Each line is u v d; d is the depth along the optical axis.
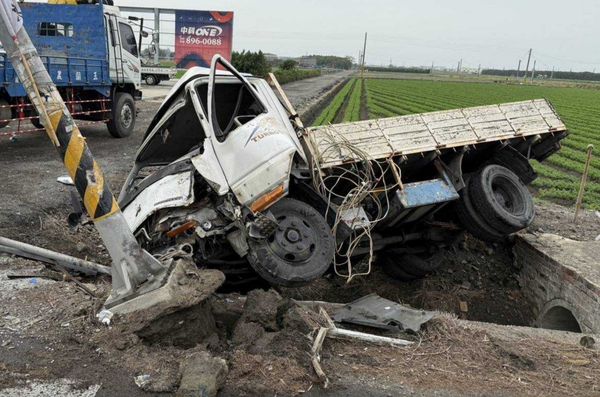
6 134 13.08
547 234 8.26
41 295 4.82
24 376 3.68
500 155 7.58
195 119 6.23
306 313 4.63
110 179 10.59
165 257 4.81
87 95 14.70
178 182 5.37
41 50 14.59
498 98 48.88
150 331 4.08
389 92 53.25
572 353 4.44
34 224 7.59
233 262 5.60
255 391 3.63
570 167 16.17
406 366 4.09
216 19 34.19
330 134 6.47
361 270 8.09
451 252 8.42
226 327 4.73
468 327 4.88
